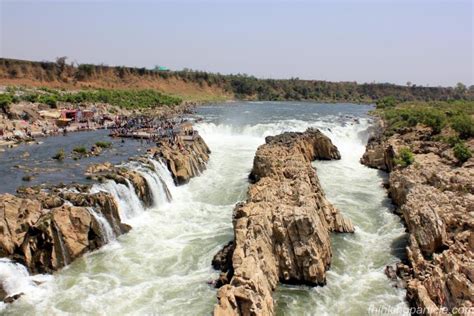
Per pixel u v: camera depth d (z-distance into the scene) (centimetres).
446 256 3222
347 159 7956
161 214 4984
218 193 5747
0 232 3488
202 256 3903
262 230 3431
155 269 3672
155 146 7625
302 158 6191
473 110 11938
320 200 4497
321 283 3388
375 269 3691
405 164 6306
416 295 3059
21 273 3412
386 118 11294
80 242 3856
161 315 2998
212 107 18200
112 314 3012
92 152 6994
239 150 8406
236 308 2703
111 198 4356
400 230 4472
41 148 7438
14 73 19000
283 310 3072
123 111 13875
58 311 3041
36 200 4031
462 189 4612
